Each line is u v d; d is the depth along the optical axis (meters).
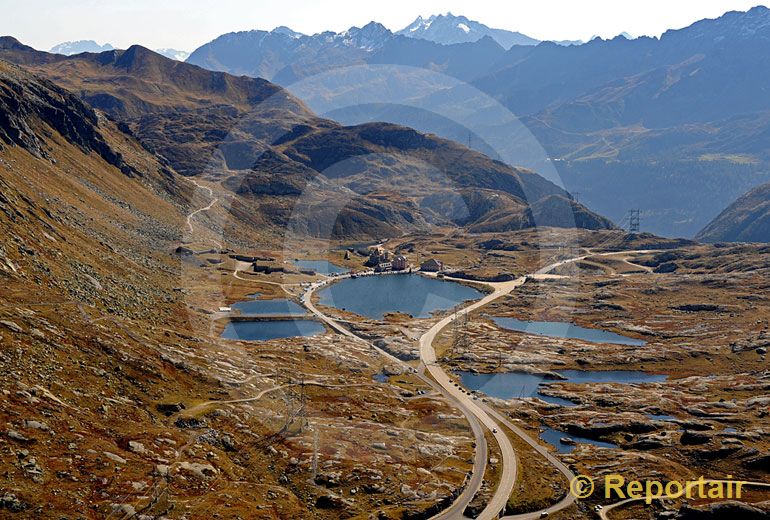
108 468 111.06
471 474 143.75
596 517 130.50
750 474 149.62
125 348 160.25
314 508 123.31
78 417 123.81
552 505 134.00
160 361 163.25
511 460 152.38
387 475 137.25
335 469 136.62
